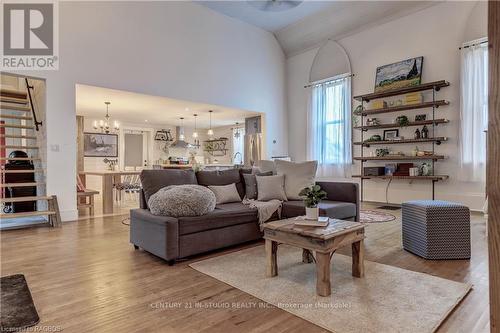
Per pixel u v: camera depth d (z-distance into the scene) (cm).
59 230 410
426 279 229
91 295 208
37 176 530
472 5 512
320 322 170
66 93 480
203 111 774
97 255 299
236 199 381
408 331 160
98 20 513
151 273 248
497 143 89
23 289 218
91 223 458
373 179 645
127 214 537
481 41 495
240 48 731
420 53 577
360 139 666
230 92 709
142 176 337
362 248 236
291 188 391
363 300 196
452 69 535
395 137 599
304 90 795
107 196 552
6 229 415
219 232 305
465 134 509
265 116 790
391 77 607
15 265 270
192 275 243
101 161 916
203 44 660
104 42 520
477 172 498
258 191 393
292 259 280
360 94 669
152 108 729
